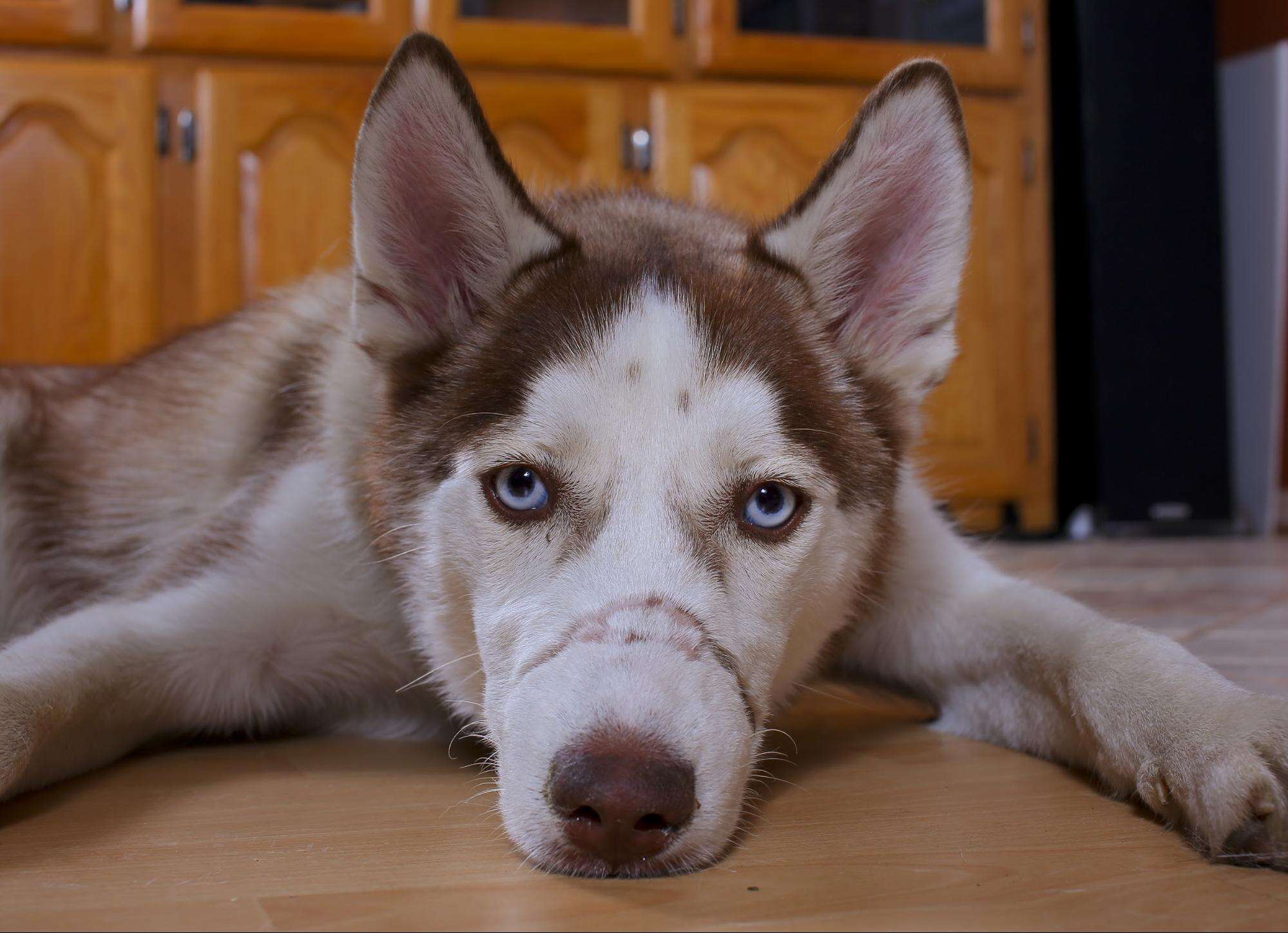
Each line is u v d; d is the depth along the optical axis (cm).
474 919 51
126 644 67
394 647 71
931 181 66
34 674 63
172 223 152
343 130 155
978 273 179
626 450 58
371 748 72
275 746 72
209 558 71
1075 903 52
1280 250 206
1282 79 207
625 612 56
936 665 73
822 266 66
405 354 65
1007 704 70
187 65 151
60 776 64
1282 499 232
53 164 147
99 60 148
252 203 153
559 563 58
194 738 73
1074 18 193
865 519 65
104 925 50
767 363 61
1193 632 94
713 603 57
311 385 74
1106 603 111
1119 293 191
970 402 179
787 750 70
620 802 53
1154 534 193
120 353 151
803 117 167
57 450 82
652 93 164
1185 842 57
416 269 65
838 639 69
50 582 81
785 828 59
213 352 82
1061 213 200
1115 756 61
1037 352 183
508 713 56
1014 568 111
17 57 147
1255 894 52
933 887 53
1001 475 182
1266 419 208
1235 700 58
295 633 70
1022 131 180
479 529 60
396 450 65
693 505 58
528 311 63
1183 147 191
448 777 66
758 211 161
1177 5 190
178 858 56
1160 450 193
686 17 165
